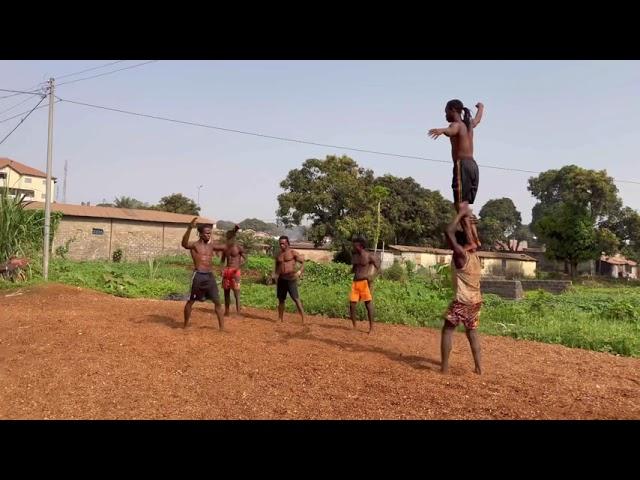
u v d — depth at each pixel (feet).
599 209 189.98
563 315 49.98
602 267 227.61
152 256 142.92
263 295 54.75
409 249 163.32
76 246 133.18
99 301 44.34
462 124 22.26
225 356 24.57
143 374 21.65
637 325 43.68
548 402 19.15
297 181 161.58
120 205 224.74
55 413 17.52
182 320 34.55
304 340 29.07
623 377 24.40
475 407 18.13
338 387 20.06
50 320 32.86
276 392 19.48
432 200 190.29
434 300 51.55
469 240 22.68
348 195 157.28
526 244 279.08
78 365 22.79
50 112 59.77
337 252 158.92
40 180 201.05
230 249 38.73
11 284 52.31
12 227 58.65
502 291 79.30
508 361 26.81
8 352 25.59
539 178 259.80
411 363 24.39
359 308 42.19
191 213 219.82
